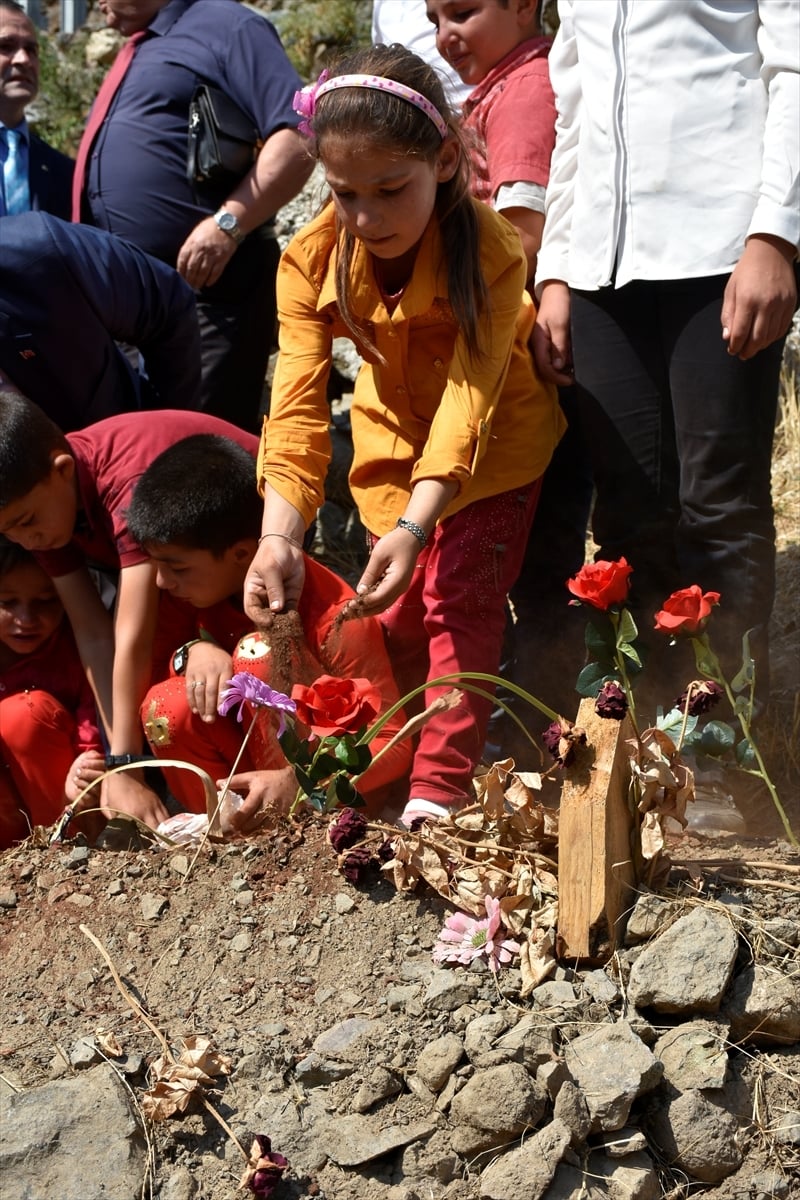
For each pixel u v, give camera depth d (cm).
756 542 279
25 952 221
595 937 199
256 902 221
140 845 258
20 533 278
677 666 292
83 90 655
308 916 217
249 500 275
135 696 282
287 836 233
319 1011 201
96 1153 185
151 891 228
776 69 261
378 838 223
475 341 250
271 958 211
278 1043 197
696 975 192
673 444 290
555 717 222
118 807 265
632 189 275
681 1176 183
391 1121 187
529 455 275
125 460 291
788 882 210
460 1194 180
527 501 279
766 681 288
